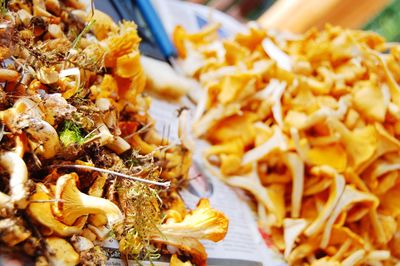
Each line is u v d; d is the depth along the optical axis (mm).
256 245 563
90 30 524
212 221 445
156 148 482
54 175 378
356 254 552
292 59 661
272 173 613
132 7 744
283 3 1090
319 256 578
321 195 588
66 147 386
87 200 371
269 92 632
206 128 644
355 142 581
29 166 369
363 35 694
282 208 592
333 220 558
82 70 453
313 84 622
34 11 467
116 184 412
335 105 608
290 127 598
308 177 595
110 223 375
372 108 595
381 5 1032
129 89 503
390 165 592
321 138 597
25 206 342
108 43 488
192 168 604
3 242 342
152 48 745
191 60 746
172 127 584
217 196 592
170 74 675
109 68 498
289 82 634
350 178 585
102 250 393
